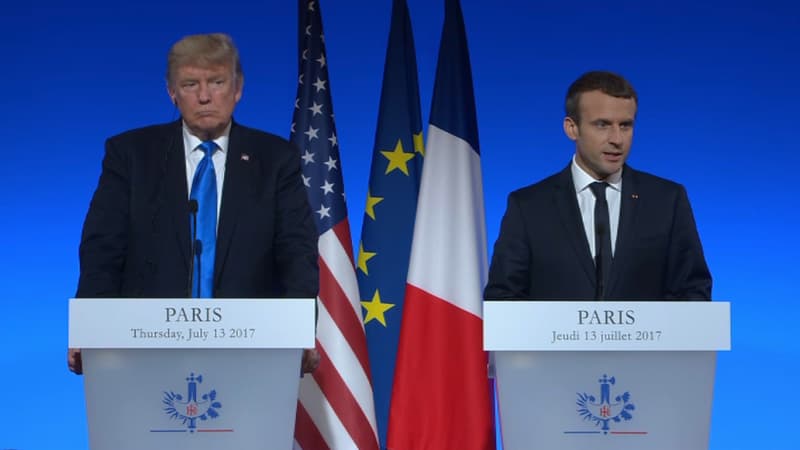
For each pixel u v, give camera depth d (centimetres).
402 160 1196
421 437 1091
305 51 1187
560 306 591
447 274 1123
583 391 592
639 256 812
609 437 591
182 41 780
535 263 838
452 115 1169
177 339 584
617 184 844
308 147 1153
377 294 1177
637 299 809
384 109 1207
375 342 1171
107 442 587
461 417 1095
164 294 771
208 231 783
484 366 1108
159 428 587
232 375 588
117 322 584
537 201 850
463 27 1202
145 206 789
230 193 790
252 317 587
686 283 827
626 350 590
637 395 592
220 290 774
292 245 803
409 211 1188
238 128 821
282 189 814
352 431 1073
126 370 587
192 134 808
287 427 592
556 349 589
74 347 595
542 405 592
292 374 592
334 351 1091
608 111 807
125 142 816
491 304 591
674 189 843
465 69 1191
